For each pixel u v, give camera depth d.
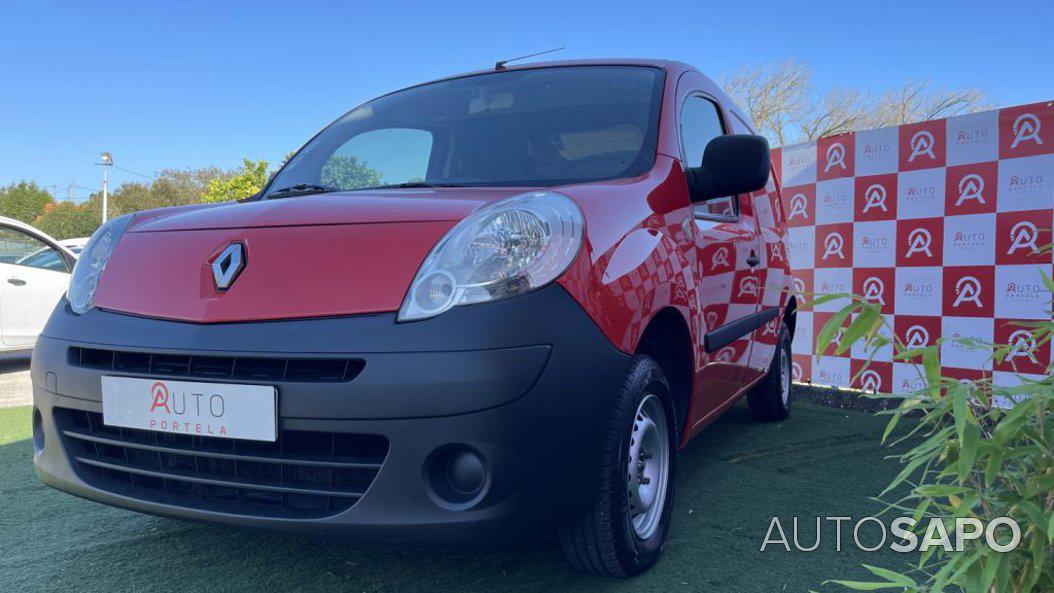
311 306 1.68
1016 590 1.00
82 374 1.88
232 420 1.68
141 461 1.87
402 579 2.07
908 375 4.41
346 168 2.69
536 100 2.73
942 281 4.26
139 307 1.88
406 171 2.58
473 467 1.61
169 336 1.77
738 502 2.74
